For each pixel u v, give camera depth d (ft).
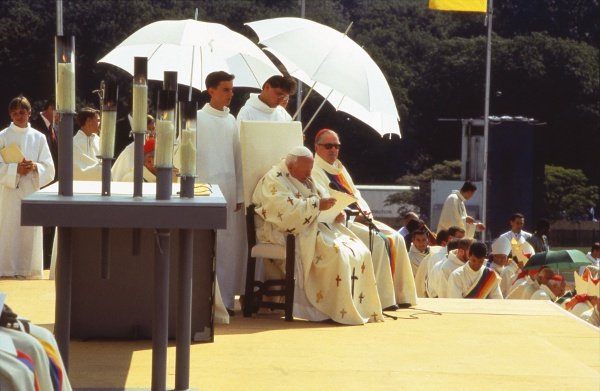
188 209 44.19
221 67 89.61
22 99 90.74
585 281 96.17
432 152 588.09
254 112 78.18
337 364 59.06
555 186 535.60
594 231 521.65
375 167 563.48
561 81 588.50
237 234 75.72
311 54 78.28
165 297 48.19
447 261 104.01
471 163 250.16
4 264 90.38
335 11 572.51
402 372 57.67
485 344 66.23
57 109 45.80
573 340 68.59
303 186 73.56
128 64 88.58
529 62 586.45
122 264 63.05
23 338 34.01
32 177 90.22
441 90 586.45
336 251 72.38
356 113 89.20
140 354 59.57
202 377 55.01
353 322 72.08
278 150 75.25
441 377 56.80
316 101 508.94
